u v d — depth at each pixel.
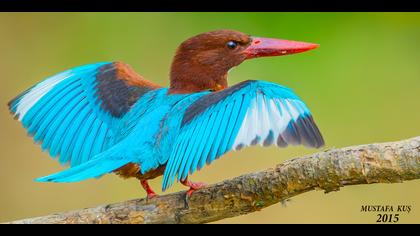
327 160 6.94
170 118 7.53
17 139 13.02
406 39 13.62
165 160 7.37
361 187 11.91
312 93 13.36
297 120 6.67
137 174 7.59
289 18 13.91
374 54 13.49
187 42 8.79
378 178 6.84
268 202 7.23
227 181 7.36
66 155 8.25
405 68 13.45
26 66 14.08
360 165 6.84
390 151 6.80
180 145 7.03
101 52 14.34
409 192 11.79
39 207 12.42
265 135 6.58
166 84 14.03
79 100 8.45
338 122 13.06
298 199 11.91
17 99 8.62
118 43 14.41
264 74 13.53
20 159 12.83
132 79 8.64
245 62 13.63
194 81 8.69
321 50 13.62
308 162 7.01
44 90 8.59
